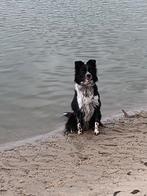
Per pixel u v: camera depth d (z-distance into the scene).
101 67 14.53
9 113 11.05
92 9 28.55
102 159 8.24
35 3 31.97
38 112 11.09
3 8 29.36
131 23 22.75
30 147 9.15
